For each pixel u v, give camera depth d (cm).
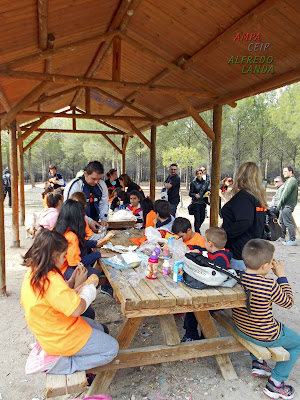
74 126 1006
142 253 319
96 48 536
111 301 407
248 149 2123
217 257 258
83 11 351
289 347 236
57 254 198
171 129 2030
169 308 220
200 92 484
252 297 230
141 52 497
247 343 242
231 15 333
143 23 410
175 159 1653
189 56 446
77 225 280
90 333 209
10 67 385
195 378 260
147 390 245
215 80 468
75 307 192
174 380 257
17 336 326
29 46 373
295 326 349
